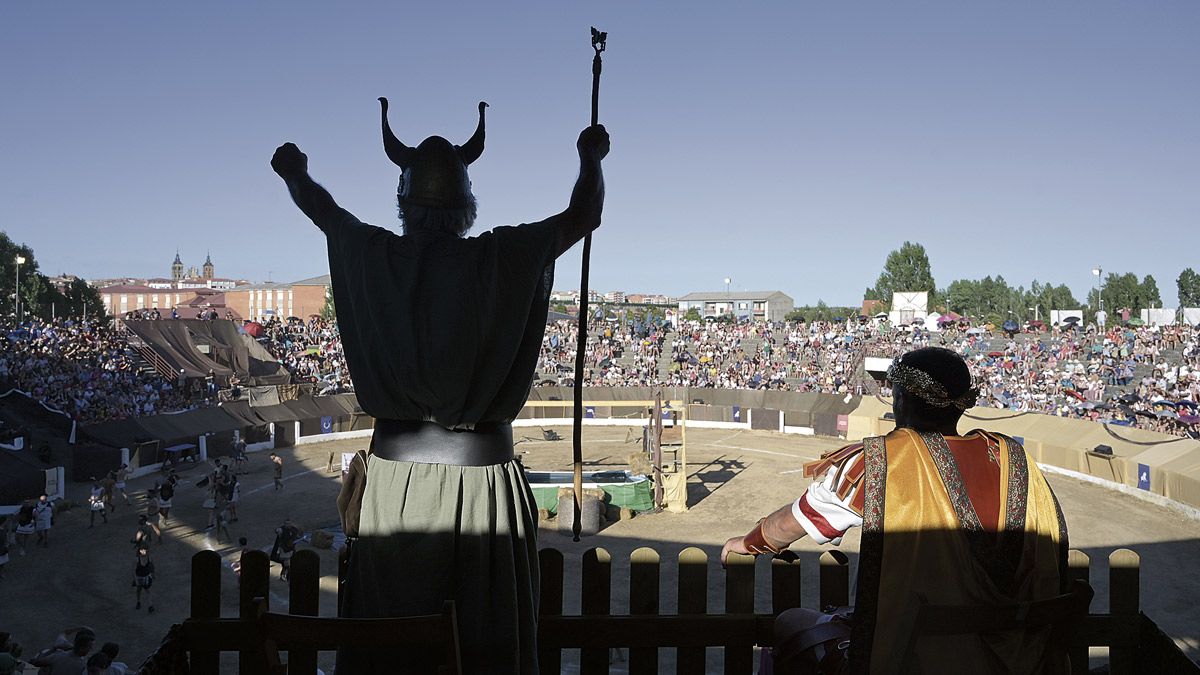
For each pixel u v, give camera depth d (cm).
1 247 9431
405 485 262
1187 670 310
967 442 284
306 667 332
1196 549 3061
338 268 282
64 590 2561
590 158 301
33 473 3494
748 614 351
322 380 6631
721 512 3778
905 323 9394
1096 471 4206
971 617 252
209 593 329
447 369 250
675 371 7731
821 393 6253
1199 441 3816
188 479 4316
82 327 6350
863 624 268
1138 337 7488
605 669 350
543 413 6531
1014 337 8544
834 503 291
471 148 295
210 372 6091
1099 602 2317
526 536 281
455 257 258
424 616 240
